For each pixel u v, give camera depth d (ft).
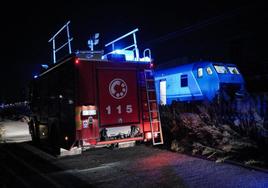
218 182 20.49
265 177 21.08
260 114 27.30
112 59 29.96
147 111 31.12
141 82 31.22
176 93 59.21
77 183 21.91
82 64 28.48
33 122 43.65
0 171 26.25
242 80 55.88
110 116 29.22
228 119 29.73
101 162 28.27
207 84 52.95
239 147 26.37
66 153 32.27
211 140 29.76
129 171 24.38
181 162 26.55
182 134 33.37
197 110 36.76
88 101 28.30
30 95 44.68
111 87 29.55
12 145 44.91
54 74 33.19
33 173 25.39
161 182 21.08
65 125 29.94
